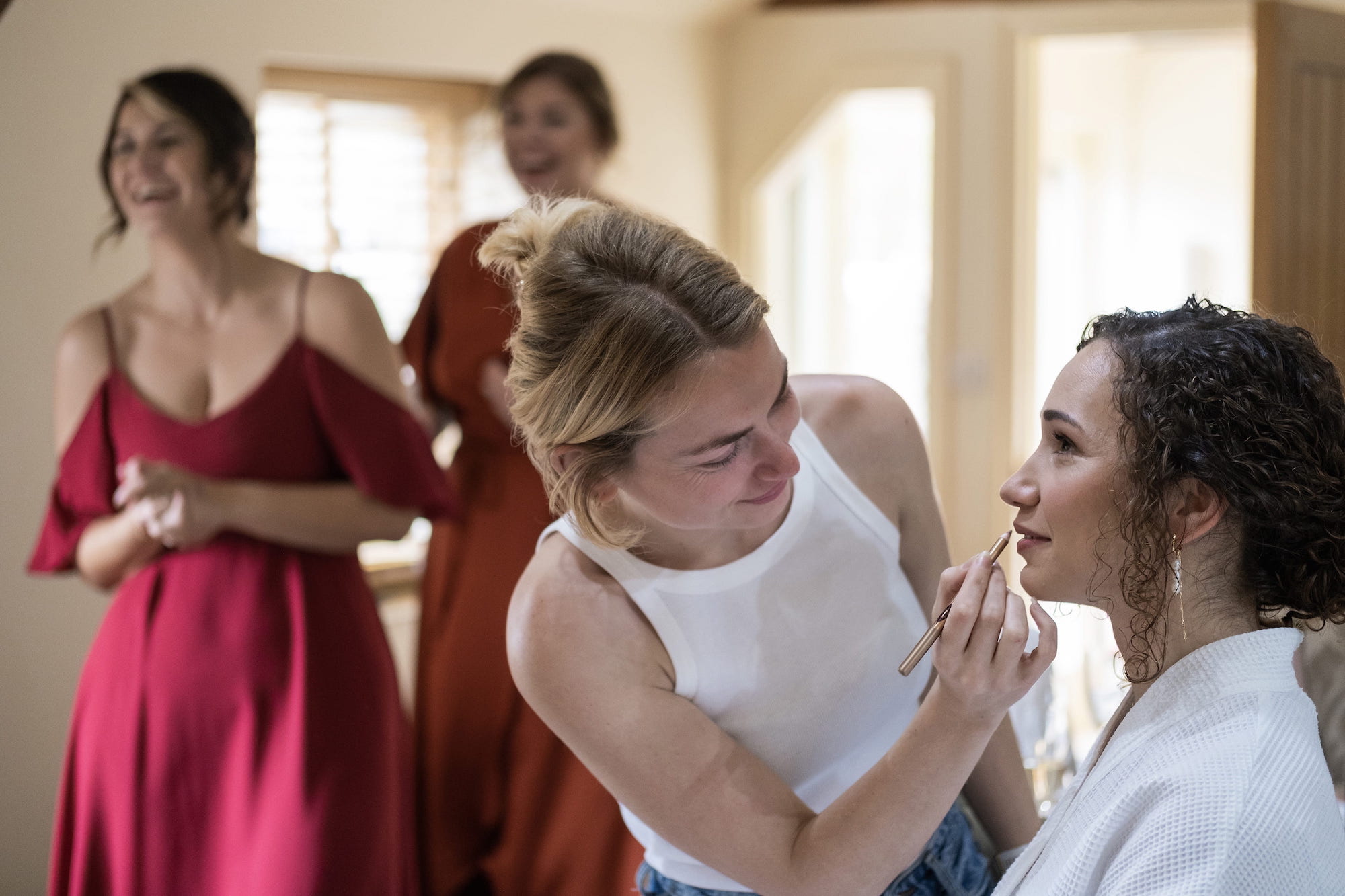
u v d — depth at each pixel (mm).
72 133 2205
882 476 1162
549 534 1108
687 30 4113
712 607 1065
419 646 2480
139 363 1922
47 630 2275
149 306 1946
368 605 2006
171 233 1901
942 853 1134
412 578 3230
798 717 1115
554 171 2502
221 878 1840
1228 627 857
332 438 1932
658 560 1070
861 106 5066
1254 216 2725
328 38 3031
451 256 2424
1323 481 812
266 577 1868
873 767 975
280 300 1925
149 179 1923
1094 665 1752
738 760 1033
